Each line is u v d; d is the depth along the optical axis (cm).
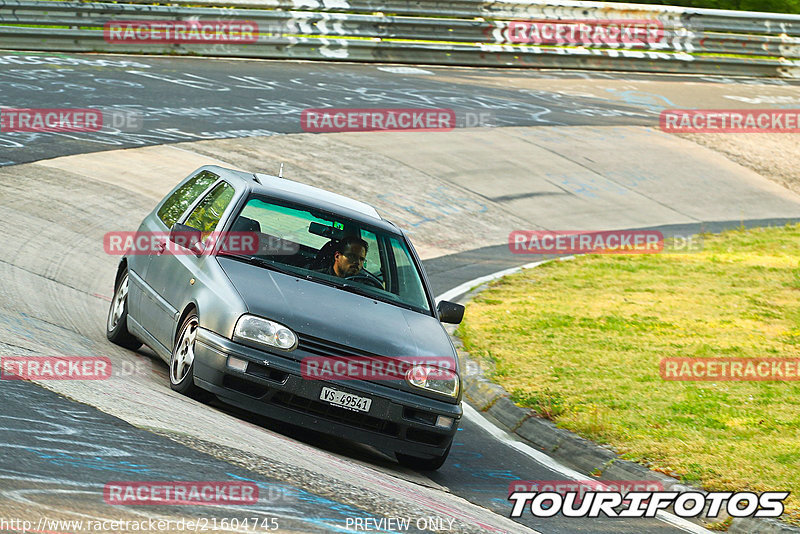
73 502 1483
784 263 6138
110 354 2872
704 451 2927
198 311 2494
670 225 7119
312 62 9950
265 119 7556
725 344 4334
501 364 3853
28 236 4244
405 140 7756
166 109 7319
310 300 2548
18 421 1844
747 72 12425
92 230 4644
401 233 3003
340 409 2391
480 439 3109
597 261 6009
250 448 2086
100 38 8762
